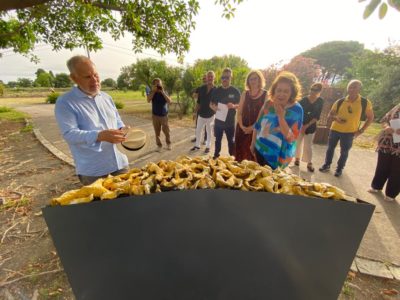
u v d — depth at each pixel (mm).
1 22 5691
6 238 2320
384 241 2328
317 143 6438
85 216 902
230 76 4016
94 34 6012
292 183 1088
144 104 18953
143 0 4664
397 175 2971
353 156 5344
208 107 4934
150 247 972
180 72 12398
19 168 4246
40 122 9680
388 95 11367
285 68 10156
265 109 2287
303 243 1014
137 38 5500
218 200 952
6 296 1678
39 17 5133
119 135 1547
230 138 4227
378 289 1771
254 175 1131
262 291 1092
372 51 13656
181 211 944
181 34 5328
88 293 1019
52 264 1978
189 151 5340
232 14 3943
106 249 958
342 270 1057
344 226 983
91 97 1837
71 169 4176
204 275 1049
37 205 2967
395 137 2943
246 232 994
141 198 902
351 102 3637
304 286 1088
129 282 1021
